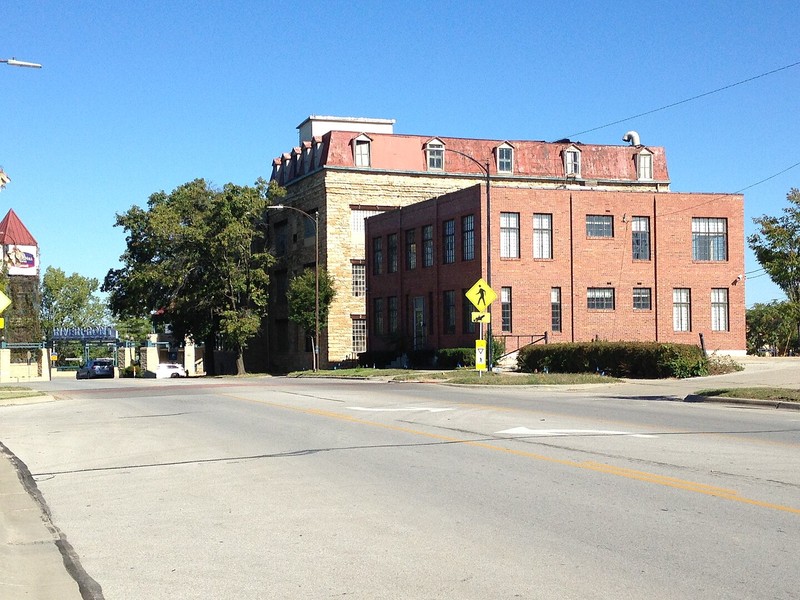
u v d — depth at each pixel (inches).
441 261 1787.6
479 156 2284.7
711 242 1785.2
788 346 1958.7
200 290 2284.7
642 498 353.1
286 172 2459.4
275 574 260.2
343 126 2477.9
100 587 253.8
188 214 2338.8
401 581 248.7
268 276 2333.9
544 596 231.0
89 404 989.2
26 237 2923.2
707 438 544.1
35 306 2925.7
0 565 279.4
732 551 271.0
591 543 284.0
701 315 1763.0
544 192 1686.8
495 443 528.7
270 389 1171.9
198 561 278.2
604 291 1716.3
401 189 2231.8
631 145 2460.6
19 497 401.7
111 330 3649.1
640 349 1221.7
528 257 1669.5
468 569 258.1
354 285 2197.3
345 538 300.4
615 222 1727.4
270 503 364.5
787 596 227.8
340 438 573.6
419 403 866.8
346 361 2162.9
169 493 397.1
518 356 1486.2
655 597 228.4
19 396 1085.1
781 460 448.1
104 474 460.4
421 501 357.4
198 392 1149.1
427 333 1839.3
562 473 415.2
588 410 769.6
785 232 1032.8
